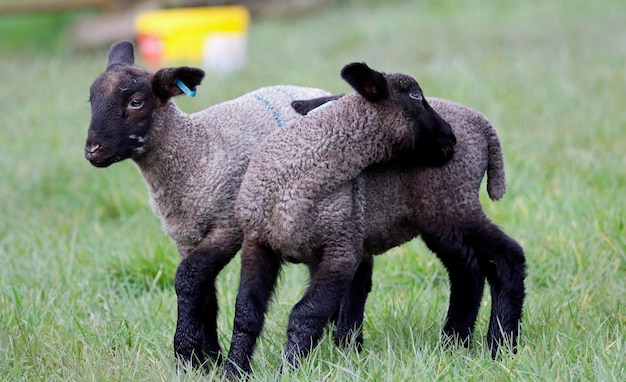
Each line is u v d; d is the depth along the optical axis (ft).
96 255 50.08
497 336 36.09
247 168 36.52
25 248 53.06
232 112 38.91
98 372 34.55
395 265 47.01
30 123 80.84
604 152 60.95
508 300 35.81
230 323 40.98
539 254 46.62
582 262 45.50
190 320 35.78
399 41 107.34
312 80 83.76
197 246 37.04
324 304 34.12
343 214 34.55
